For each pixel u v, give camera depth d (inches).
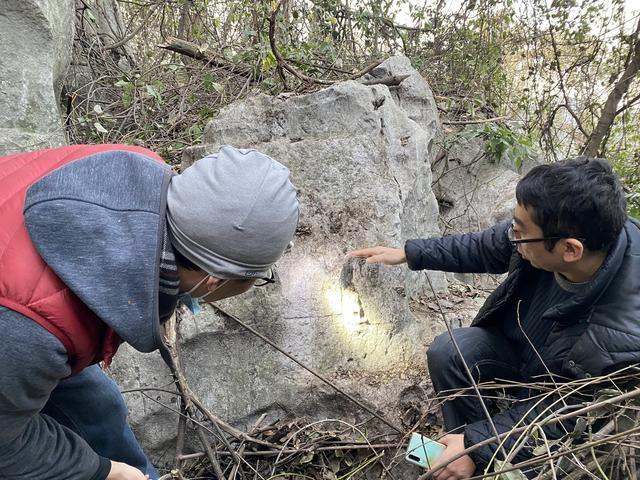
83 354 35.8
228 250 34.0
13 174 38.0
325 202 81.7
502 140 126.9
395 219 82.7
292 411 74.9
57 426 44.4
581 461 55.3
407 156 95.5
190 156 89.4
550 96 198.1
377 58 173.5
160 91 127.6
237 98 130.4
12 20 88.1
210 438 73.0
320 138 86.0
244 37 153.0
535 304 62.9
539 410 57.4
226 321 74.4
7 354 31.7
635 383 54.4
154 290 33.3
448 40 193.0
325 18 175.5
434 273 100.6
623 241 51.4
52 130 92.2
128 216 33.0
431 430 71.9
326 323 77.0
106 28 161.9
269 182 34.5
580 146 220.2
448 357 65.6
